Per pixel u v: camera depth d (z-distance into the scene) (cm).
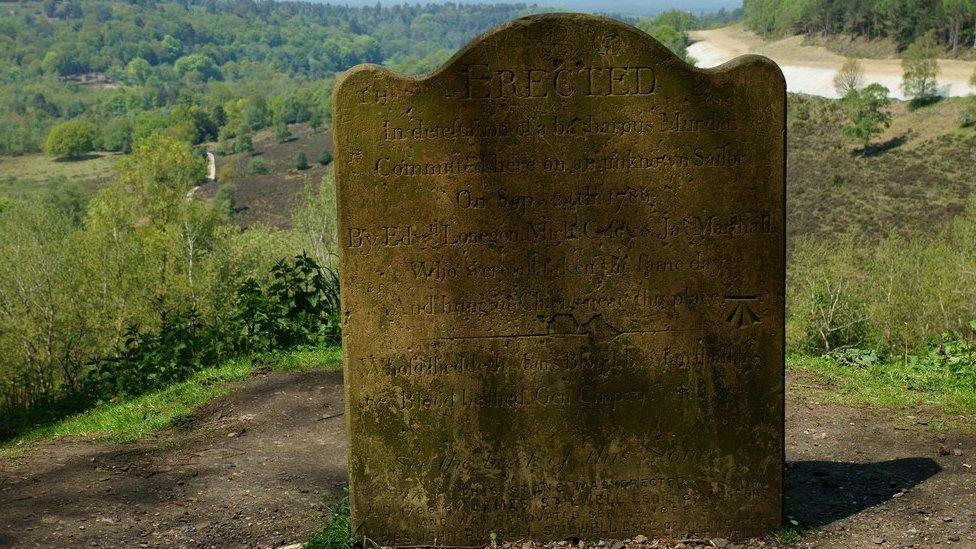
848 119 7575
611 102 494
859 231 5384
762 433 525
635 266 508
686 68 494
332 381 871
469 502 521
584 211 502
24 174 11375
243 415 788
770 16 14562
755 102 499
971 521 548
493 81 489
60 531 561
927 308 2097
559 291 507
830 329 1814
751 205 507
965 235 2745
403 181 493
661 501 527
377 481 517
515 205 499
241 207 7925
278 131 11612
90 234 2969
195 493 619
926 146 6825
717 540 530
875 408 772
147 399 872
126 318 2655
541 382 513
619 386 516
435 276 502
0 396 1769
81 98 18400
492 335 508
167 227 3359
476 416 514
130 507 598
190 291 2777
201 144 12650
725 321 514
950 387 831
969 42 10250
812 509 572
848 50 11938
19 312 2425
